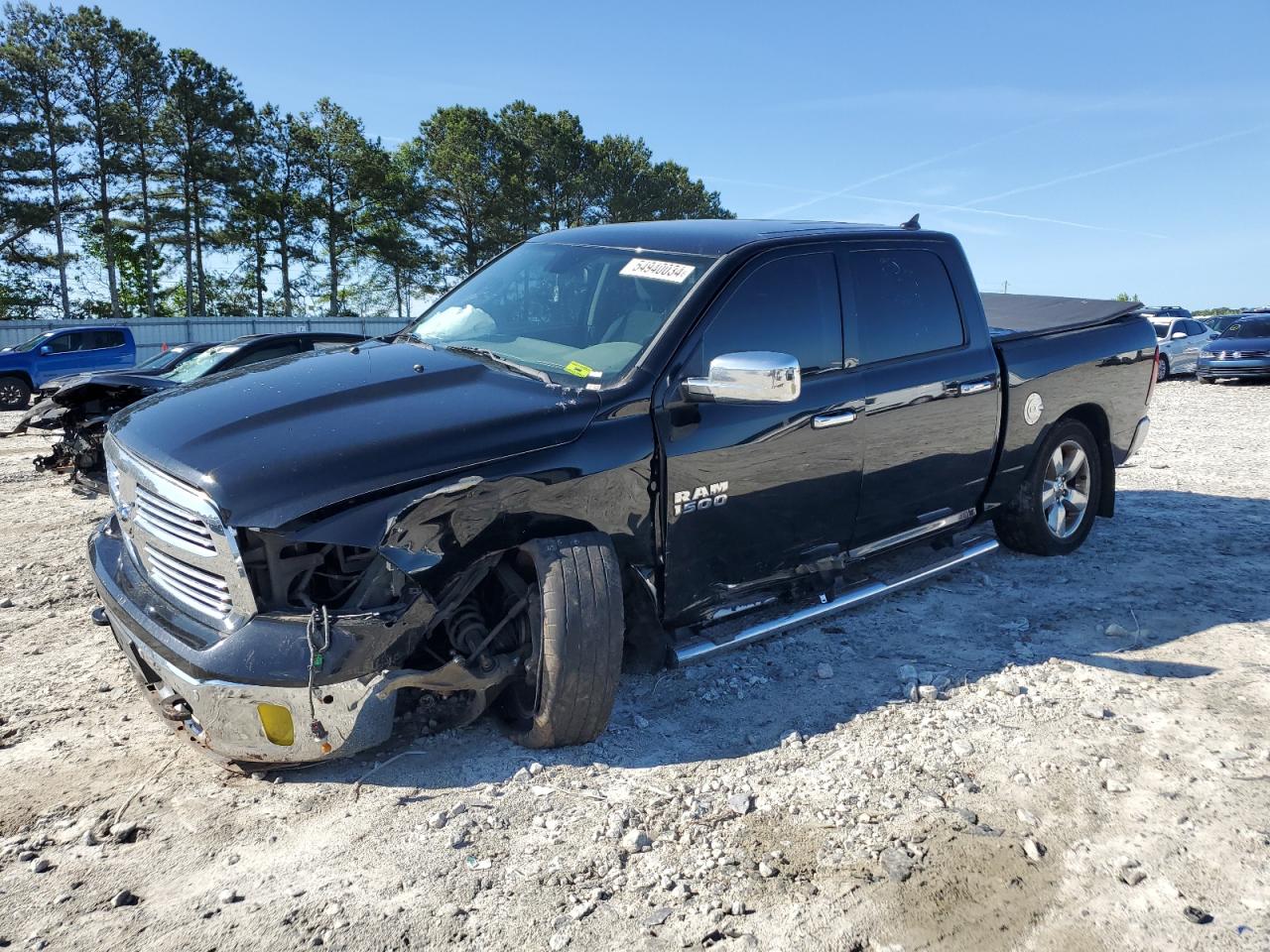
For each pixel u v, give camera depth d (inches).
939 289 183.6
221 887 100.2
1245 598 196.4
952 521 189.9
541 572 120.9
